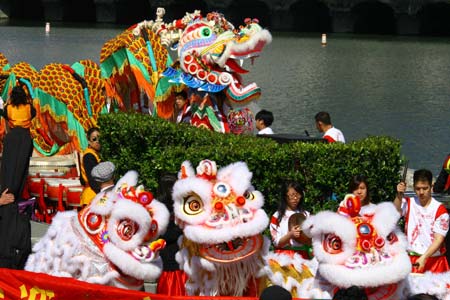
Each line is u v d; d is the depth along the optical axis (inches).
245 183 331.0
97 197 328.8
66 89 573.0
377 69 1712.6
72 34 2317.9
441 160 866.8
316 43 2326.5
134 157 471.2
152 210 325.4
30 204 485.1
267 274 342.0
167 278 361.1
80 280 322.7
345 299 285.4
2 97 585.9
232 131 565.3
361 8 2903.5
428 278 359.9
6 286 323.6
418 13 2709.2
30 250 395.2
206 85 559.2
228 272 336.8
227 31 565.0
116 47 609.6
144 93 629.3
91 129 477.1
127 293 321.1
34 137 585.9
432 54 2050.9
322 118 555.8
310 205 433.1
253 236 333.4
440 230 381.1
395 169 446.6
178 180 333.7
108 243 321.4
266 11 3046.3
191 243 339.0
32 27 2593.5
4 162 400.5
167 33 594.6
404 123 1100.5
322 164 430.9
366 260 320.8
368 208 335.9
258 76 1555.1
